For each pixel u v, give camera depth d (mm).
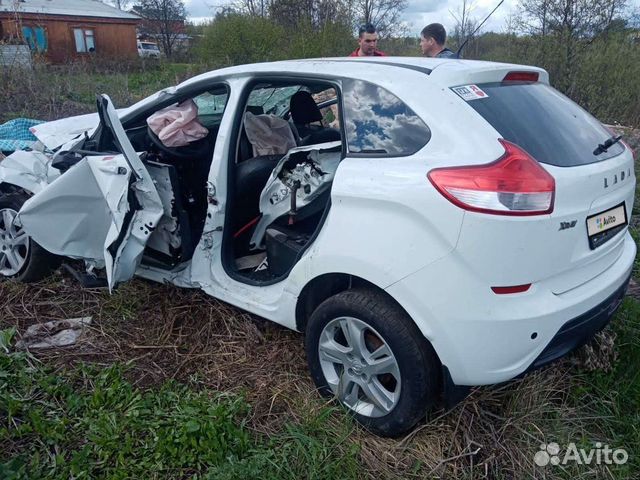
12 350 3164
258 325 3463
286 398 2867
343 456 2465
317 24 15203
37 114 9023
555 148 2484
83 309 3615
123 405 2715
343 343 2793
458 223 2217
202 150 3586
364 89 2707
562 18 10555
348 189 2541
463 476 2447
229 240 3357
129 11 39094
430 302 2295
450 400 2479
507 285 2238
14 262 3855
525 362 2346
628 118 9117
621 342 3283
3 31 16141
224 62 15773
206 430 2479
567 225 2324
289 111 4020
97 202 3260
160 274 3588
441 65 2732
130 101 10523
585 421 2785
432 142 2410
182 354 3227
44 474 2320
